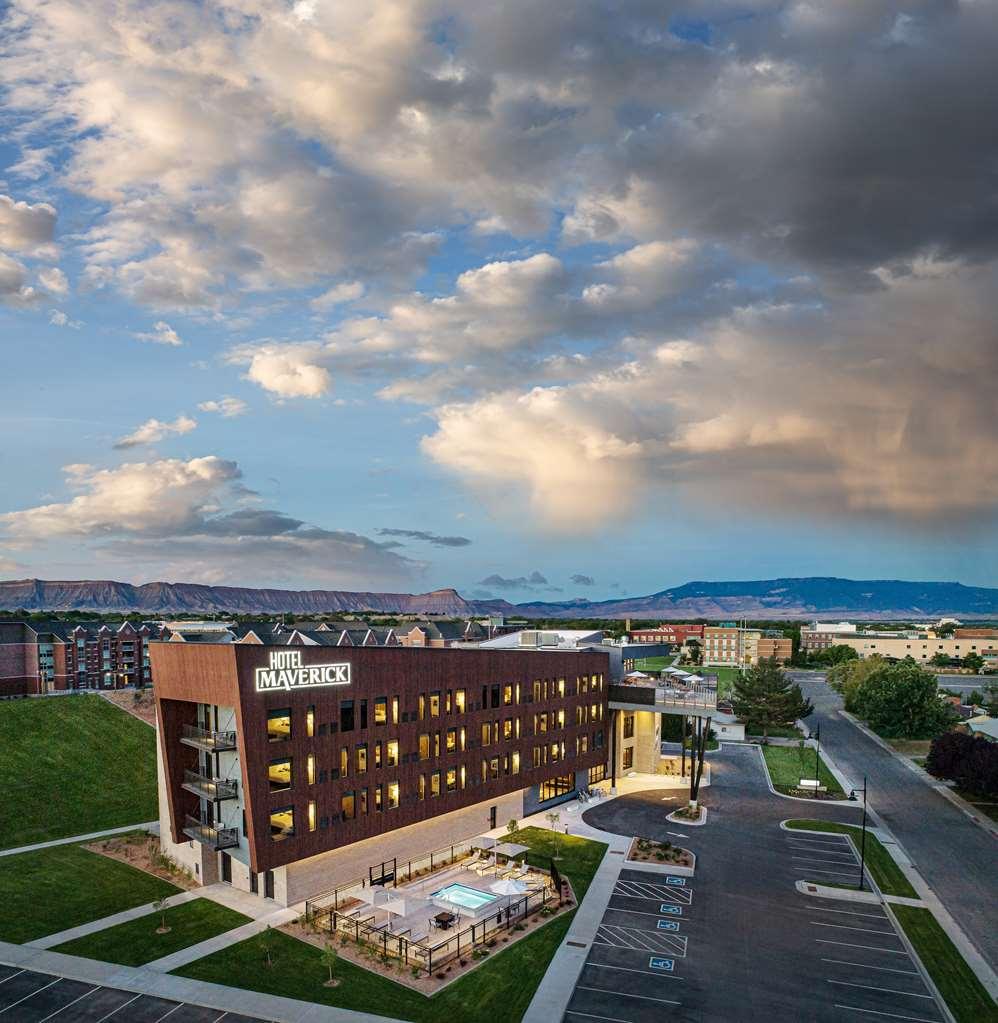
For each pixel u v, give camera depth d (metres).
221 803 52.72
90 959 42.09
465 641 176.38
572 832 66.25
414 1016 36.47
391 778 56.91
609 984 39.69
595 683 81.75
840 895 51.69
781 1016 36.72
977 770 73.50
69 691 122.00
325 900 50.84
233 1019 36.03
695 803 73.44
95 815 70.25
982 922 47.69
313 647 51.75
